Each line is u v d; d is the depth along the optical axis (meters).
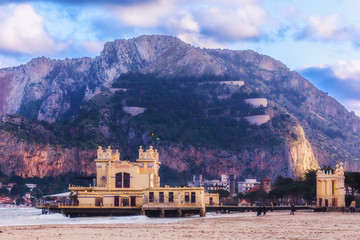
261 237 66.31
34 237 66.81
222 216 140.25
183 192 133.88
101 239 64.62
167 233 73.56
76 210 138.50
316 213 151.88
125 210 138.25
